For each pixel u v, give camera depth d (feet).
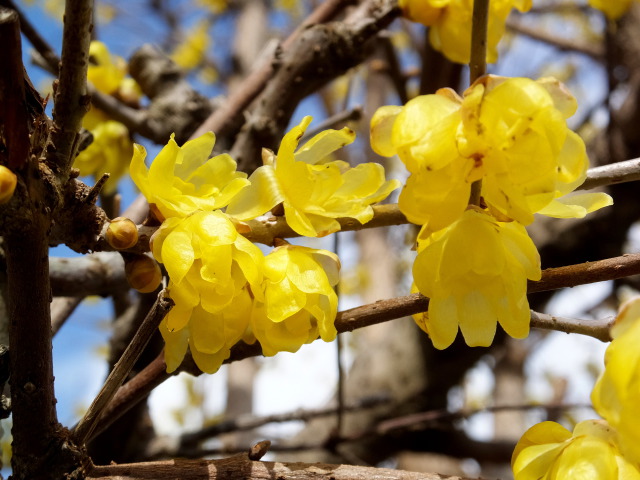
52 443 0.44
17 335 0.43
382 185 0.50
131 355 0.42
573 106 0.41
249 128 0.91
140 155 0.44
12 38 0.37
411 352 1.45
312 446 1.12
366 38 0.88
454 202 0.40
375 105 1.80
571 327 0.46
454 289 0.44
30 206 0.40
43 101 0.44
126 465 0.46
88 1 0.42
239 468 0.46
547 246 1.37
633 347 0.37
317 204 0.48
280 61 0.91
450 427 1.32
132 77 1.05
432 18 0.73
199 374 0.55
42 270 0.42
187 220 0.43
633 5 1.51
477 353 1.42
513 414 1.90
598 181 0.51
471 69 0.42
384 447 1.41
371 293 1.99
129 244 0.47
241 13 2.10
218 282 0.42
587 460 0.41
